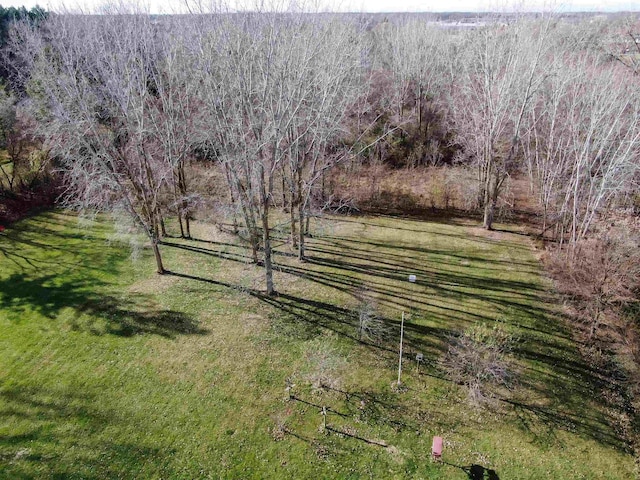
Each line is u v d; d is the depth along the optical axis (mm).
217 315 19938
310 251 26172
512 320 19797
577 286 19328
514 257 25422
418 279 23141
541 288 22234
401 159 39812
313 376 16656
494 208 30062
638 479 13109
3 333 18734
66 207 30656
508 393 16016
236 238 27016
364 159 37406
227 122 20938
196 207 30266
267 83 18688
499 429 14688
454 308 20703
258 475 13156
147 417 14930
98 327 19078
